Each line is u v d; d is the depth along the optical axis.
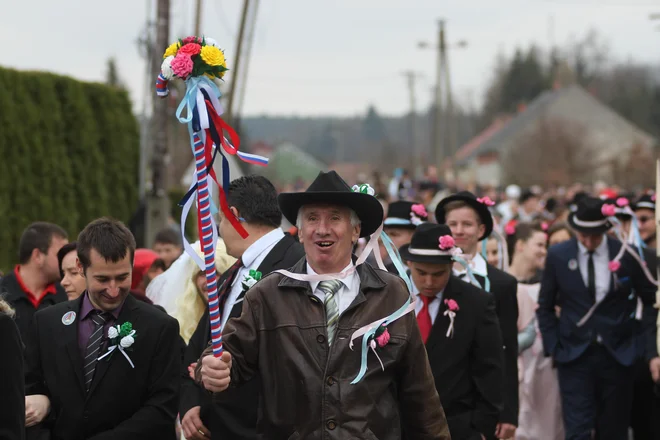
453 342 5.65
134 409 4.80
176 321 4.96
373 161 96.38
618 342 7.88
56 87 15.41
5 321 3.70
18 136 14.05
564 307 8.04
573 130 55.09
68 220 15.16
